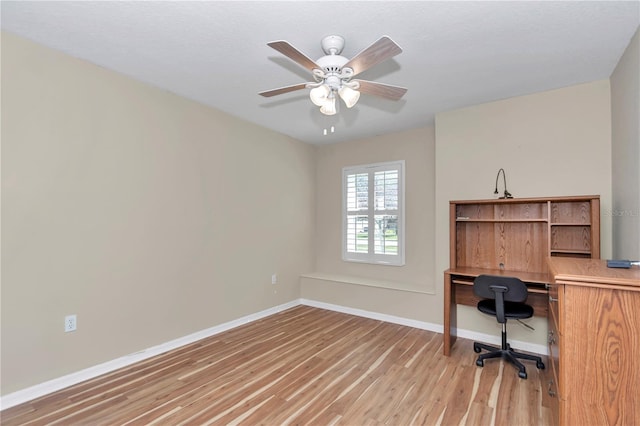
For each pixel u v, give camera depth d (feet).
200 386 7.71
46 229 7.34
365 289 13.33
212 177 11.26
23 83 7.00
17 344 6.91
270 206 13.75
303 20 6.24
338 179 16.02
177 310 10.09
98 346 8.22
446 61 7.89
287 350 9.89
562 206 9.55
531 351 9.81
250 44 7.18
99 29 6.63
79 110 7.89
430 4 5.76
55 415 6.53
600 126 8.98
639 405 4.07
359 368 8.70
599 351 4.25
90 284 8.08
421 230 13.55
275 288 13.92
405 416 6.58
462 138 11.16
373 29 6.53
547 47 7.26
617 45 7.18
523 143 10.12
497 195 10.53
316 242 16.52
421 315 11.91
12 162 6.86
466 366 8.83
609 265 5.18
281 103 10.82
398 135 14.24
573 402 4.37
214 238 11.30
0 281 6.68
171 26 6.51
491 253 10.65
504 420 6.43
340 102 10.62
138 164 9.11
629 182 7.29
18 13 6.08
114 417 6.48
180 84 9.37
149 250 9.37
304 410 6.77
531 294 9.53
